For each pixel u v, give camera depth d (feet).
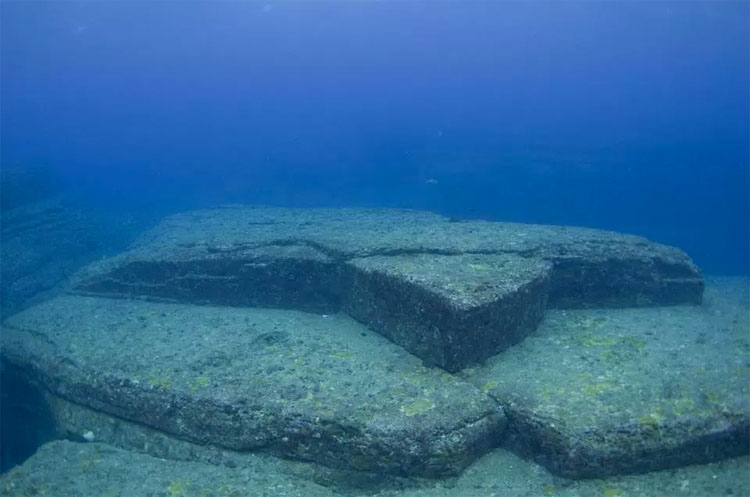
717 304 25.39
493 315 18.13
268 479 15.83
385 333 20.58
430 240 24.07
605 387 16.71
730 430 15.26
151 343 21.44
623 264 23.45
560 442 14.92
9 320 25.71
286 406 16.49
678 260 24.45
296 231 28.14
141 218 58.13
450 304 17.49
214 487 15.52
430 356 18.31
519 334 19.75
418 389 16.88
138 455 17.57
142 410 18.38
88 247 43.39
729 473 14.94
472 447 15.51
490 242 23.72
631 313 23.08
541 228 27.09
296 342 20.61
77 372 20.34
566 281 23.07
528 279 19.74
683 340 20.29
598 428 14.94
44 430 23.57
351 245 23.62
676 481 14.75
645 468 14.98
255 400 16.93
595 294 23.35
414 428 15.24
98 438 19.26
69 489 16.02
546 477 15.14
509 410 16.15
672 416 15.33
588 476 14.87
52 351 21.97
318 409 16.17
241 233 29.32
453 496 14.61
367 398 16.52
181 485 15.71
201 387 17.84
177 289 26.02
